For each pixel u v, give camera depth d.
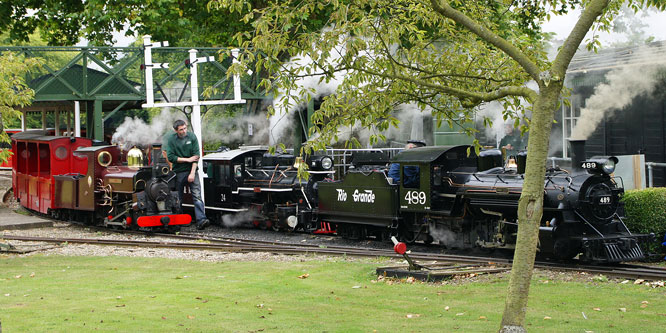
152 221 16.59
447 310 7.78
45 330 6.80
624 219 12.69
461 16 6.48
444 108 8.41
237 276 10.52
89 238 16.22
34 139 21.06
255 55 7.54
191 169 17.20
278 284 9.66
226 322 7.22
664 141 16.83
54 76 21.11
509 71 8.26
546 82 5.81
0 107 19.59
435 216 14.23
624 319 7.14
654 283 9.21
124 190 17.28
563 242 11.45
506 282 9.46
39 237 15.86
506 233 12.75
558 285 9.36
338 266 11.34
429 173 13.94
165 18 25.75
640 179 15.42
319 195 17.16
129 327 6.93
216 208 19.66
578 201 11.41
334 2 7.23
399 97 8.09
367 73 7.54
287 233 18.05
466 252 13.81
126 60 22.45
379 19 7.64
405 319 7.36
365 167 16.42
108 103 27.22
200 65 22.75
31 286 9.65
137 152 17.84
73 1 27.14
